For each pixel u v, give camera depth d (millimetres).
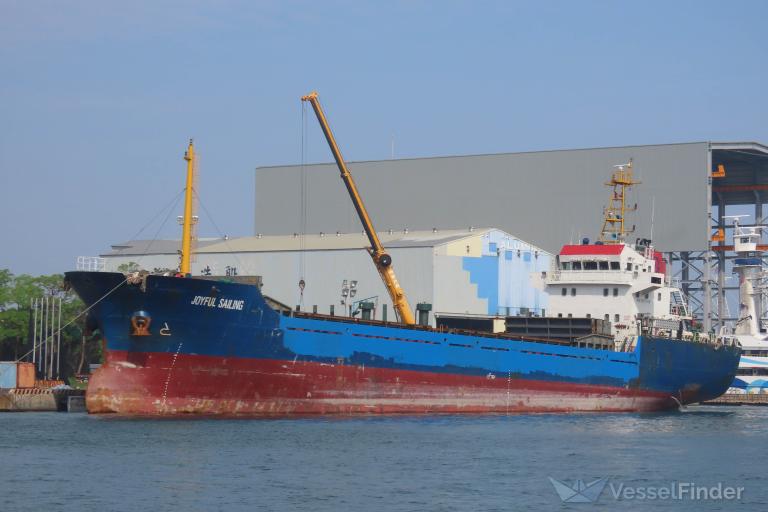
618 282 112688
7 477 58312
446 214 169500
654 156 160375
